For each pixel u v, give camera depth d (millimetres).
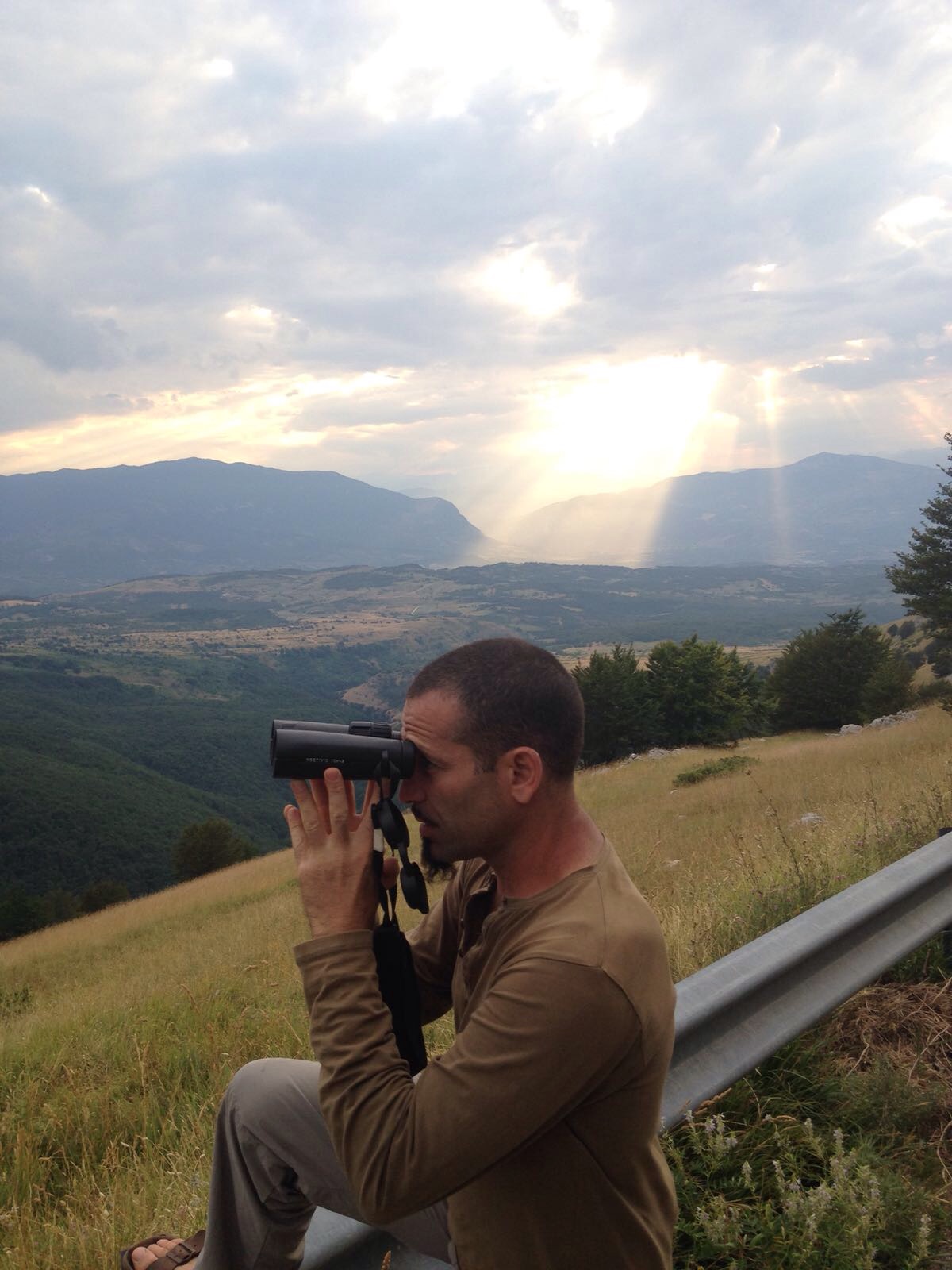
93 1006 8688
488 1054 1109
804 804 13195
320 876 1306
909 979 3182
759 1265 1891
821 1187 1992
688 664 48844
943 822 5078
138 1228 2424
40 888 92750
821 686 54281
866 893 2764
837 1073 2625
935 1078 2625
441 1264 1598
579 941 1149
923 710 36531
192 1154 3076
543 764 1271
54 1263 2453
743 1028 2273
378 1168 1145
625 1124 1179
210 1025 5059
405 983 1342
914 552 36219
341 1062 1211
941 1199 2154
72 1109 4461
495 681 1263
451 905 1572
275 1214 1513
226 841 57750
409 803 1345
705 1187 2113
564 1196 1170
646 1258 1215
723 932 3760
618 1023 1115
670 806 21328
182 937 18516
